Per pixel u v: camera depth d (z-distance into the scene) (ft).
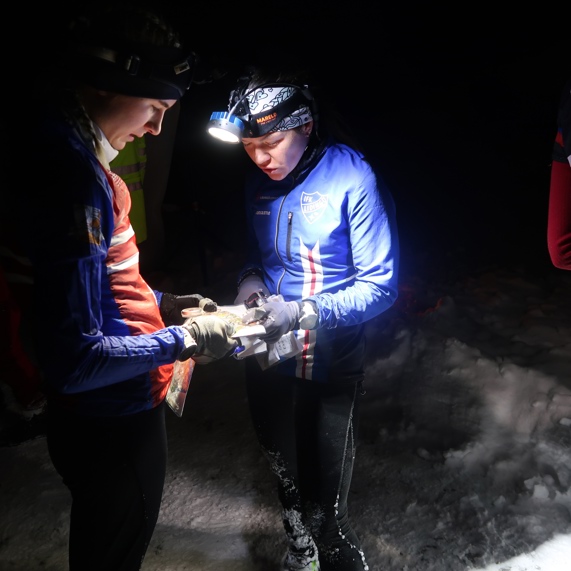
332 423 7.29
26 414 11.94
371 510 9.71
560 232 7.11
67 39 5.11
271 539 9.29
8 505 10.11
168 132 16.15
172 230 20.90
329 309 6.66
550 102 30.40
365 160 6.97
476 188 23.81
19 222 5.08
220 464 10.94
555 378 12.19
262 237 7.59
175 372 6.49
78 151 5.01
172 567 8.86
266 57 6.85
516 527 9.22
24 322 15.46
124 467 6.03
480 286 16.71
